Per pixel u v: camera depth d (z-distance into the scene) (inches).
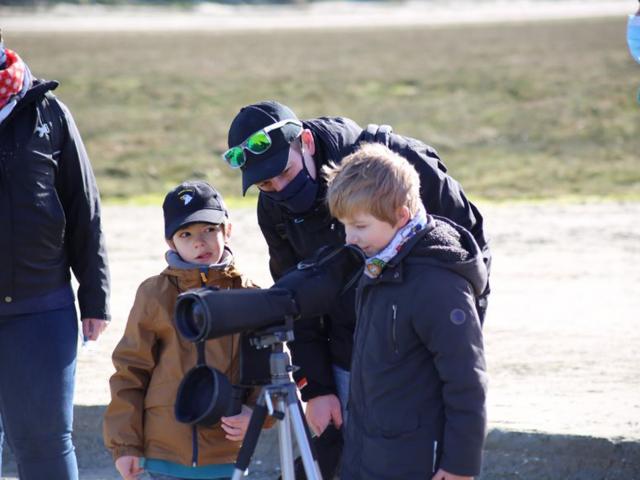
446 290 450.0
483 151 2425.0
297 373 568.7
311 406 569.0
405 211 455.5
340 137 541.6
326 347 573.9
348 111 2866.6
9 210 544.1
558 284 1203.9
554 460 667.4
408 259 458.6
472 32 4571.9
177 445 534.9
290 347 570.9
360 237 462.3
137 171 2292.1
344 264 497.0
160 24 5693.9
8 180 542.6
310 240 550.6
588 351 910.4
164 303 543.5
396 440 462.3
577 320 1031.6
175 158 2404.0
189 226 542.6
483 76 3238.2
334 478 600.1
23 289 553.9
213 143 2554.1
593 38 4018.2
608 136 2496.3
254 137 514.3
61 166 567.2
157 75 3457.2
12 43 4397.1
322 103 2979.8
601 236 1478.8
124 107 2974.9
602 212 1674.5
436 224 472.1
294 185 530.0
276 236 573.0
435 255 455.5
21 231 546.6
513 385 805.9
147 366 545.6
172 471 538.6
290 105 2957.7
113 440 537.3
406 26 5118.1
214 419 480.7
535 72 3253.0
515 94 2970.0
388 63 3595.0
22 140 546.3
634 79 3056.1
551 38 4126.5
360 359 475.8
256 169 516.7
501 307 1098.7
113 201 1972.2
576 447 664.4
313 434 604.7
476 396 444.8
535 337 966.4
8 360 555.5
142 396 546.0
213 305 447.2
